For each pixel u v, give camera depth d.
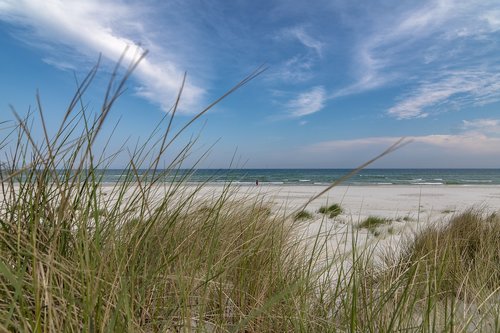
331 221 6.54
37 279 1.00
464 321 1.64
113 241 1.44
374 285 2.19
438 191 25.06
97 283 1.05
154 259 1.55
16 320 1.07
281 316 1.61
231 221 2.55
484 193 22.56
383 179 53.56
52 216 1.46
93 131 1.48
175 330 1.31
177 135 1.45
